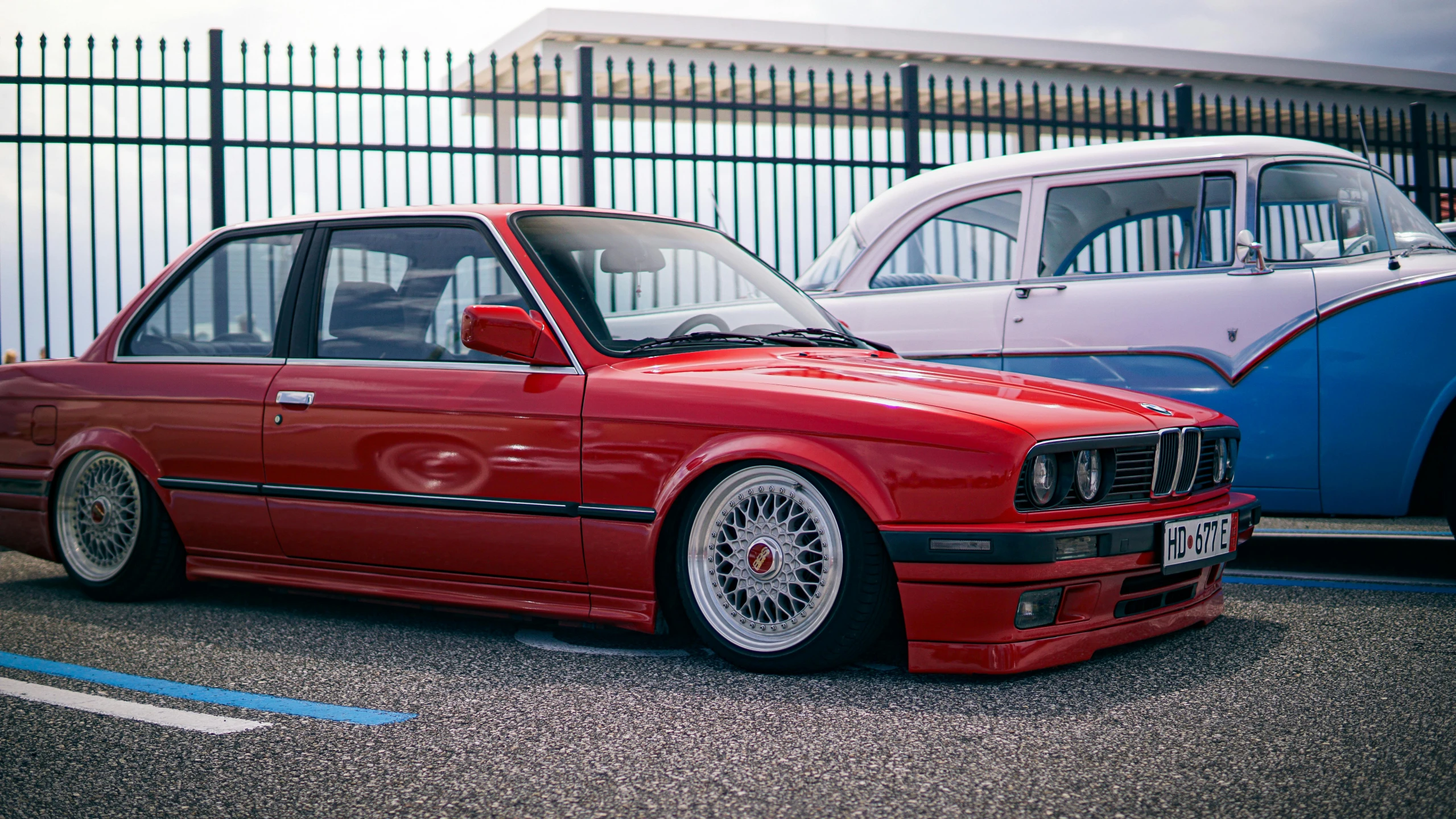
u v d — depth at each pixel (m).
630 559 3.45
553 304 3.72
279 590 4.18
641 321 3.87
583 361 3.60
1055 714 2.91
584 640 3.80
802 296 4.53
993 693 3.11
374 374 3.92
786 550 3.30
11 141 8.29
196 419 4.22
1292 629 3.83
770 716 2.94
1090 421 3.25
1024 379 3.70
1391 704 2.96
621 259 4.04
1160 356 5.08
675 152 9.09
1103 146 5.58
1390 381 4.66
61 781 2.52
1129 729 2.79
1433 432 4.61
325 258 4.23
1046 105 17.89
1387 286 4.73
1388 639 3.69
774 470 3.28
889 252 5.91
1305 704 2.98
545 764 2.61
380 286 4.08
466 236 3.97
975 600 3.08
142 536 4.37
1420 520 7.03
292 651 3.68
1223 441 3.79
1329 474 4.79
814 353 3.94
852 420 3.18
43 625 4.08
